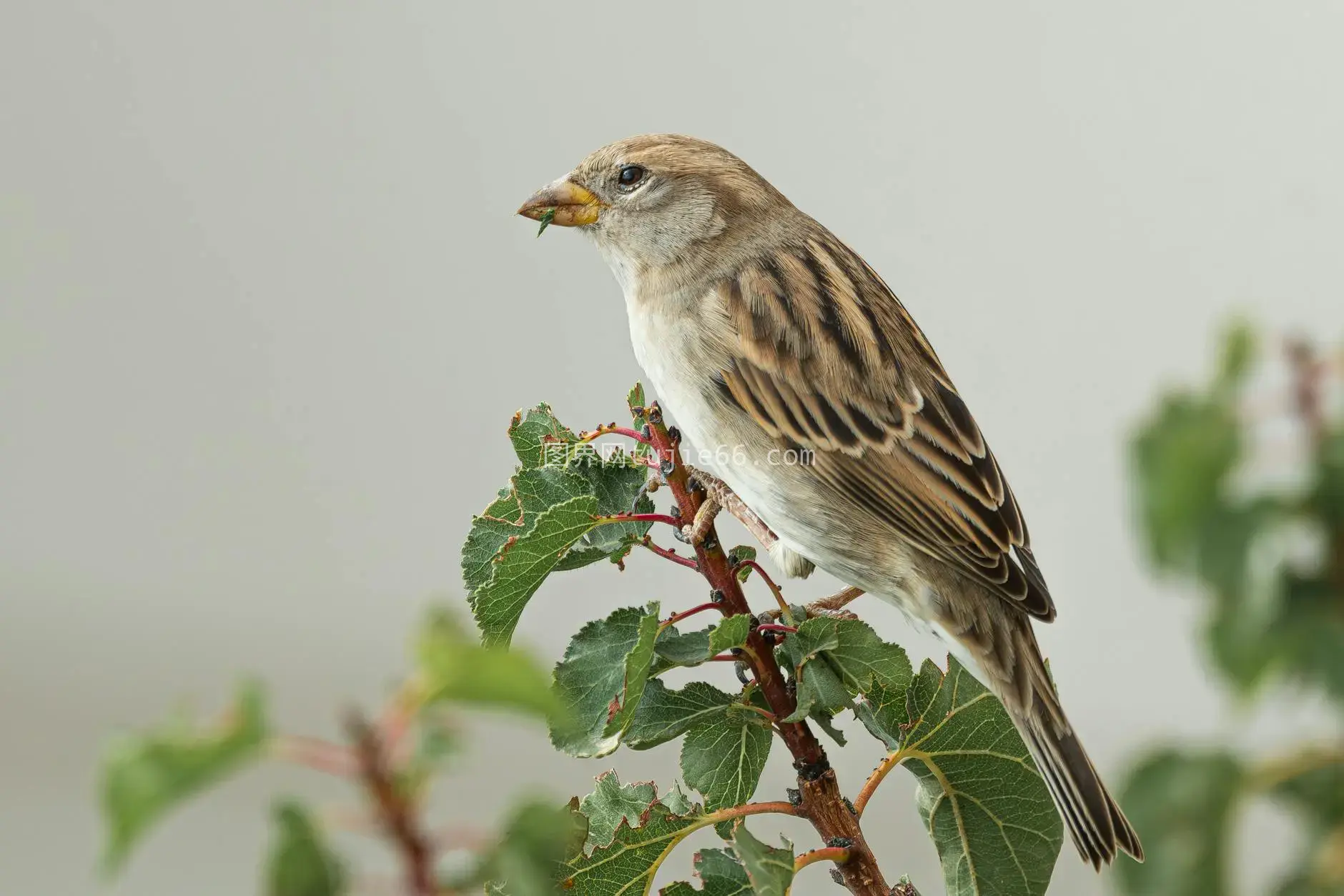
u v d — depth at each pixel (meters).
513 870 2.68
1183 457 2.52
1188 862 2.79
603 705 5.75
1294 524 2.53
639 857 5.71
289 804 2.58
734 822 5.79
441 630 2.56
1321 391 2.50
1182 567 2.57
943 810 6.29
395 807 2.55
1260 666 2.54
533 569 5.94
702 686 5.92
